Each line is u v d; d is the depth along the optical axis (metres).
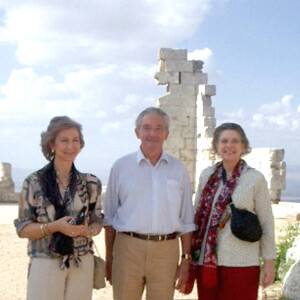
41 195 5.16
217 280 5.70
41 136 5.45
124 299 5.86
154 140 5.80
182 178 5.97
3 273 10.27
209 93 23.50
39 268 5.09
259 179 5.75
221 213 5.71
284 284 8.12
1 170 25.67
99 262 5.53
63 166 5.34
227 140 5.82
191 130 24.58
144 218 5.71
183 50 24.64
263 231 5.79
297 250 8.83
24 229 5.10
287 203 20.70
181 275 5.92
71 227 5.02
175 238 5.90
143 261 5.77
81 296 5.21
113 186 6.06
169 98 24.44
